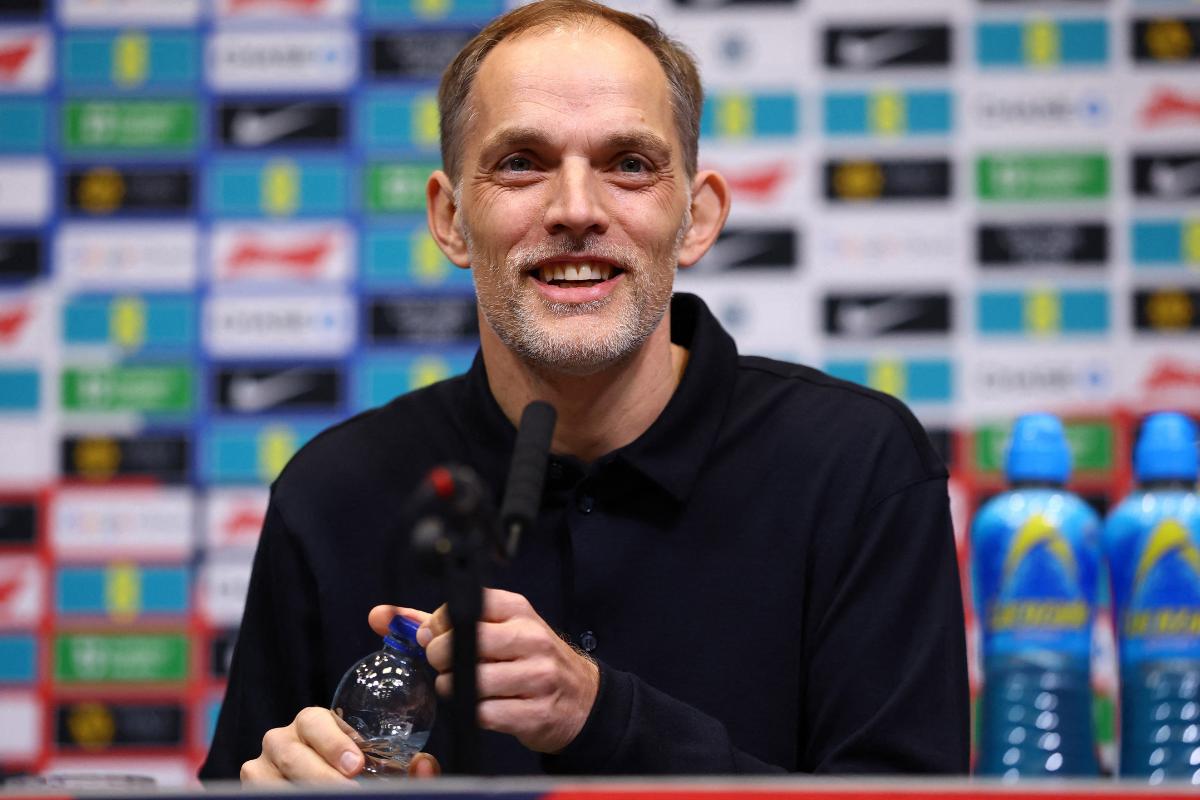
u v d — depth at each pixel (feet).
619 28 19.75
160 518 35.81
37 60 36.63
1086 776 18.38
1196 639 17.79
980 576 19.38
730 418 20.80
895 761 18.03
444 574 12.39
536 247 18.74
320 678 20.76
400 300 36.14
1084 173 35.32
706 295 35.63
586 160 18.79
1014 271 35.29
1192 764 17.47
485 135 19.24
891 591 19.44
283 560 20.98
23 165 36.42
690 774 16.56
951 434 35.14
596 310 18.75
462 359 36.06
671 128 19.67
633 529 19.90
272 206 36.35
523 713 15.56
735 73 35.88
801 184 35.68
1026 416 19.79
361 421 22.35
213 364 36.04
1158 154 35.24
